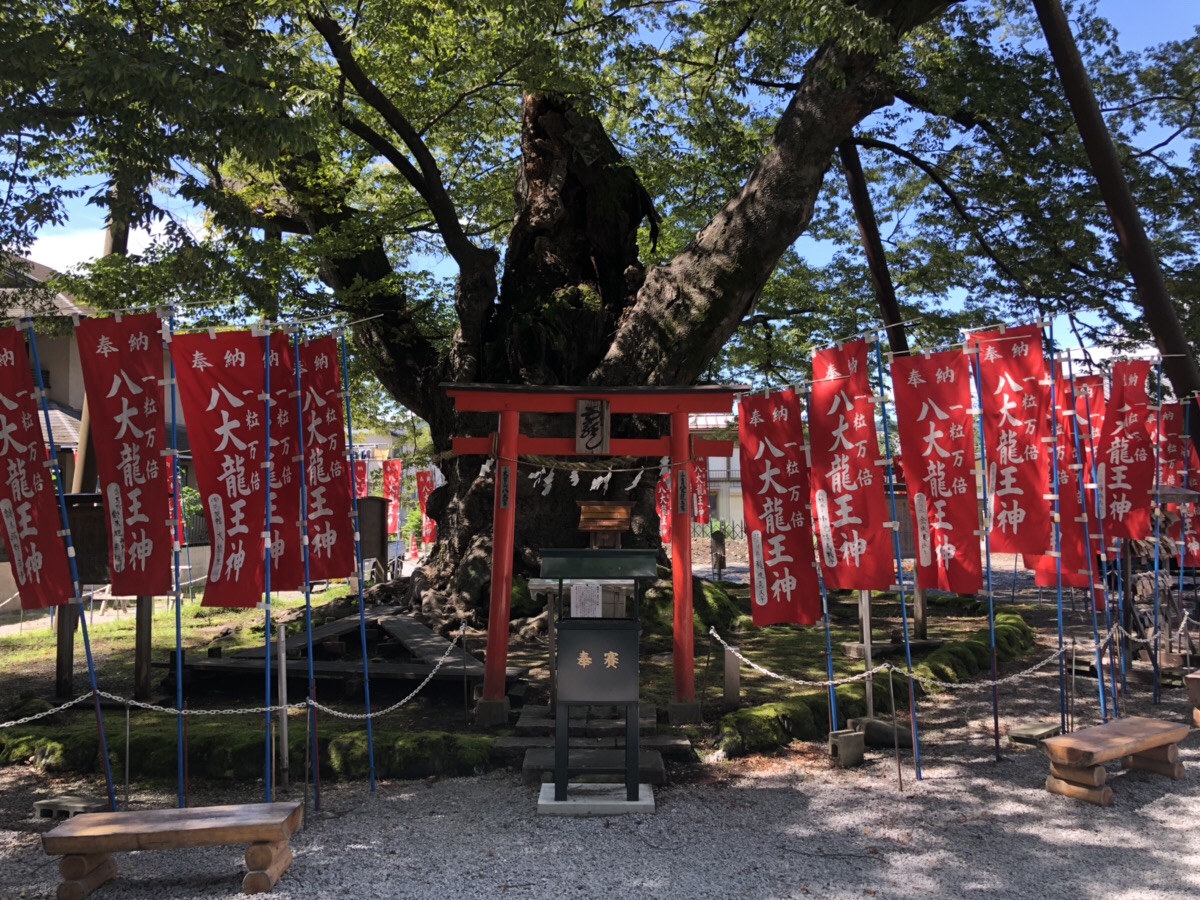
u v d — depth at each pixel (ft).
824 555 22.86
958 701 29.60
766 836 17.84
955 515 21.68
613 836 17.90
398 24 37.22
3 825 19.02
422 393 45.68
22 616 48.57
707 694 28.50
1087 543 25.31
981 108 43.50
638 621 19.62
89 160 33.55
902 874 15.98
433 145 49.75
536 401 26.89
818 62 35.68
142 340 18.53
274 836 15.40
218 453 18.99
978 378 22.70
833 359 22.86
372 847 17.40
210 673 30.71
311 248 39.50
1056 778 20.34
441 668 28.30
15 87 21.29
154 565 18.43
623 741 22.98
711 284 37.27
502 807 19.65
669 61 42.22
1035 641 41.39
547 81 38.14
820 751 23.79
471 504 41.47
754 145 44.24
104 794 20.83
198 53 22.00
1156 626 30.35
